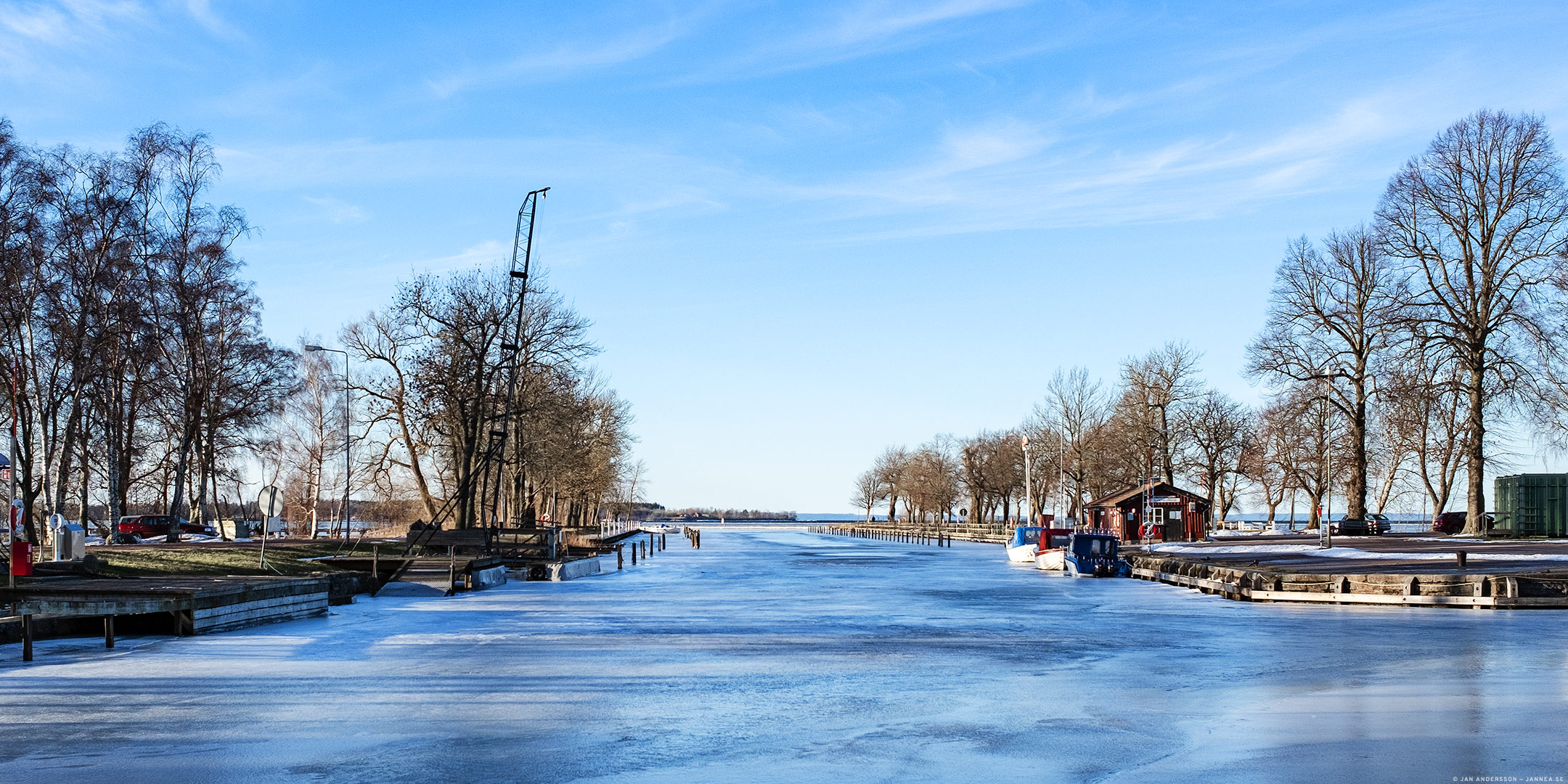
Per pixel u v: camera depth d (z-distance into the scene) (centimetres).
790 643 2136
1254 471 8794
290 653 1922
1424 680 1619
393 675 1661
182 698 1446
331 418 7838
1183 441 8888
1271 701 1438
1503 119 5522
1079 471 9831
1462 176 5606
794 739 1196
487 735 1210
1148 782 1008
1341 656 1905
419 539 4766
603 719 1308
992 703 1427
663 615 2766
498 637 2212
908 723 1291
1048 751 1137
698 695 1494
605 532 10275
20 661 1811
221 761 1086
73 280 4181
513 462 6138
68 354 4112
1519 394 5306
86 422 4831
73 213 4216
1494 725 1260
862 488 18800
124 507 5609
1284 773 1036
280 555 3700
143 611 2059
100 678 1617
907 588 3894
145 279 4438
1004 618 2680
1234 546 5766
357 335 6216
